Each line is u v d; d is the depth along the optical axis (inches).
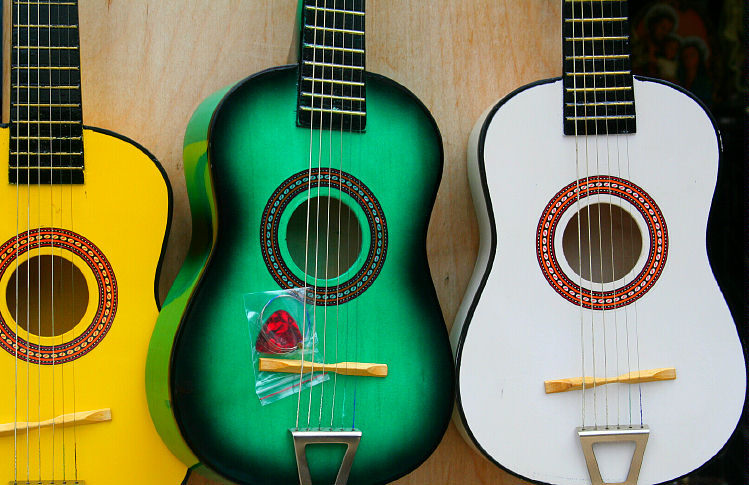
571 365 66.5
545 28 78.9
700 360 68.0
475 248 76.3
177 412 58.2
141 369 62.1
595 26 68.4
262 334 60.7
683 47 96.7
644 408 67.0
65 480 59.6
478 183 68.6
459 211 76.2
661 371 66.8
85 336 61.0
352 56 63.9
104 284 61.7
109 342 61.5
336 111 63.4
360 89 63.9
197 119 65.1
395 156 64.6
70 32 61.5
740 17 94.5
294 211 64.7
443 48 76.8
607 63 68.4
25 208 60.5
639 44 97.0
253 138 61.6
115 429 61.0
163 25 71.9
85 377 60.7
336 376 61.6
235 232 60.9
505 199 66.8
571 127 67.9
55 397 60.1
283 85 62.6
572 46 68.2
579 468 66.1
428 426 63.2
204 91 72.5
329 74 63.4
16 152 60.5
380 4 75.7
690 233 68.9
